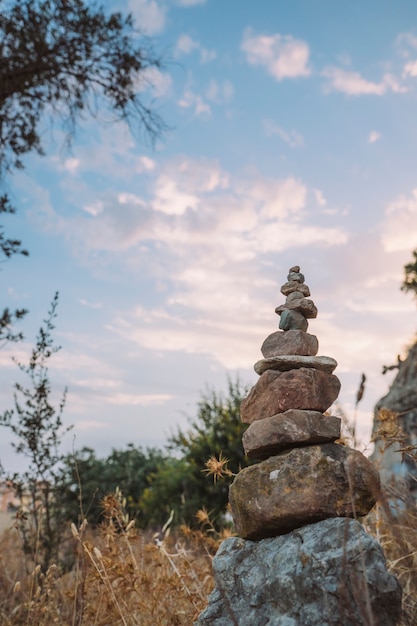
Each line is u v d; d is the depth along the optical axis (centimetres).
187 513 883
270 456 297
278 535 282
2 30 564
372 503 276
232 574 282
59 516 662
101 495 1044
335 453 279
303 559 252
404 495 420
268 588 263
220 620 274
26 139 596
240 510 285
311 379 289
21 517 552
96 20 578
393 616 234
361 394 259
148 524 910
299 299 311
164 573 410
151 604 392
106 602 401
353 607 233
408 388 607
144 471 1141
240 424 938
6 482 616
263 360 301
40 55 568
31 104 600
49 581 457
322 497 268
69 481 690
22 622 456
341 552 244
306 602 246
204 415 968
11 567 584
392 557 401
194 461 924
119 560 420
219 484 896
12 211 556
